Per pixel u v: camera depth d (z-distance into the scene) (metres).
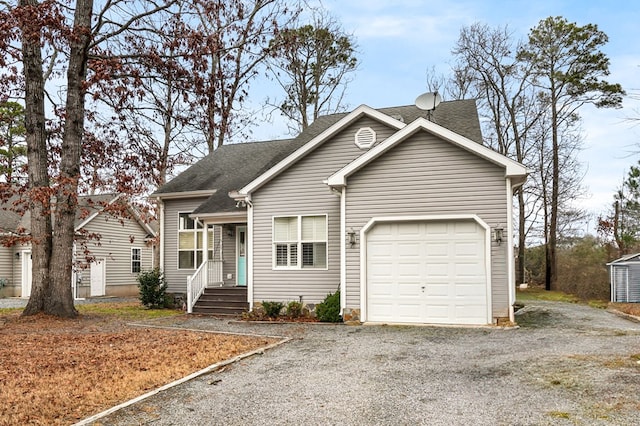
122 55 14.23
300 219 14.10
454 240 11.56
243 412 5.28
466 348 8.41
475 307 11.27
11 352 8.59
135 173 17.47
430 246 11.71
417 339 9.49
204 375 6.93
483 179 11.34
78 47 13.74
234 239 17.08
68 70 14.01
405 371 6.89
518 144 28.34
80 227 22.95
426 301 11.63
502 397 5.51
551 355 7.50
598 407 5.04
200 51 14.40
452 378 6.41
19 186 15.46
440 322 11.47
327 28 29.34
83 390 6.13
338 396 5.78
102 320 13.48
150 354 8.30
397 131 13.03
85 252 15.91
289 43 17.06
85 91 13.79
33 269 13.85
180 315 14.69
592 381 5.93
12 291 23.66
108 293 25.00
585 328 10.73
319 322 12.46
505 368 6.80
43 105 14.23
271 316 13.47
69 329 11.66
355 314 12.09
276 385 6.33
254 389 6.16
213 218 15.95
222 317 14.12
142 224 27.47
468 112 15.47
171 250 18.31
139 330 11.33
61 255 13.79
